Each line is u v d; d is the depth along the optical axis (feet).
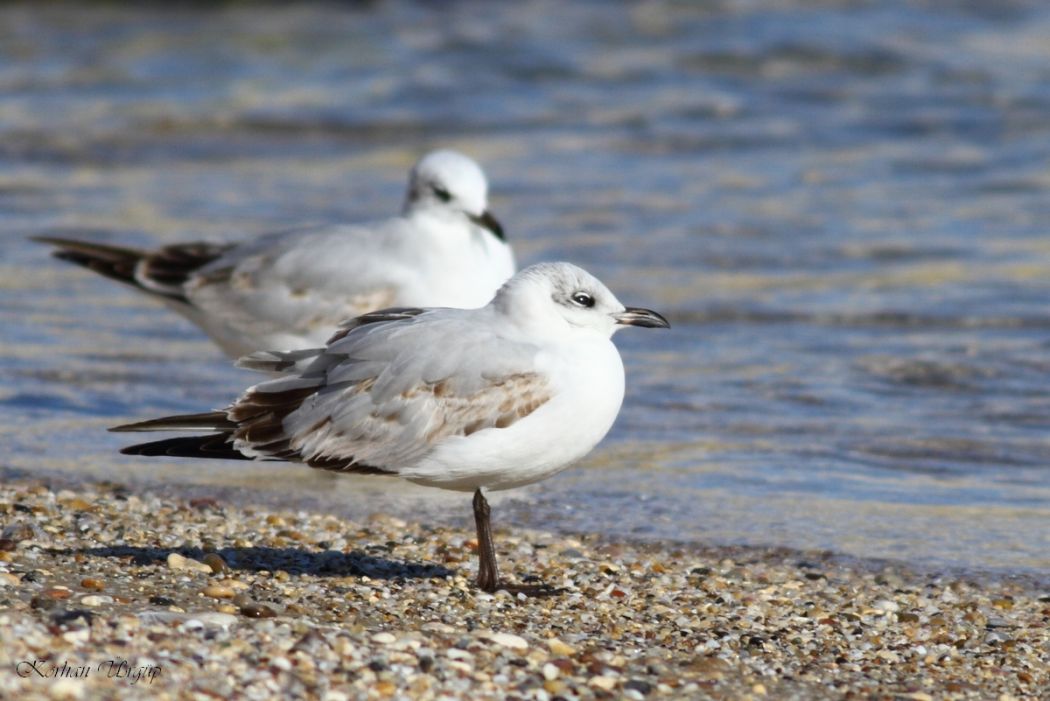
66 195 77.20
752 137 89.25
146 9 120.98
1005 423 47.85
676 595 33.76
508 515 39.81
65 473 41.63
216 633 27.25
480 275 47.78
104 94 97.30
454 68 103.86
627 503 40.81
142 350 54.70
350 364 32.12
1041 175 79.82
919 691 28.55
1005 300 59.82
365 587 32.63
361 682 26.21
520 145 88.02
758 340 56.34
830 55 104.32
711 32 110.63
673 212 73.92
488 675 27.30
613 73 102.53
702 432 47.11
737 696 27.73
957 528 39.01
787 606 33.37
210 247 50.24
